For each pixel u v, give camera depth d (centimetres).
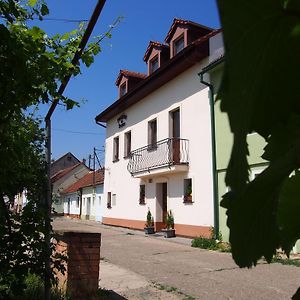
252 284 737
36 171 432
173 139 1636
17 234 390
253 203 59
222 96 46
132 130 2094
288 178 62
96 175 3281
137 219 1997
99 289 645
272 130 55
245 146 48
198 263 973
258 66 49
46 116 499
